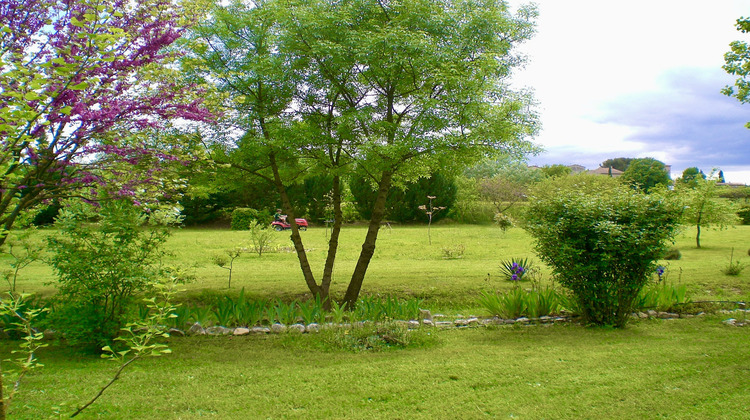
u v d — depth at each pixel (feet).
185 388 13.00
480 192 110.93
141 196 16.75
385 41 20.34
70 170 14.64
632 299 20.90
